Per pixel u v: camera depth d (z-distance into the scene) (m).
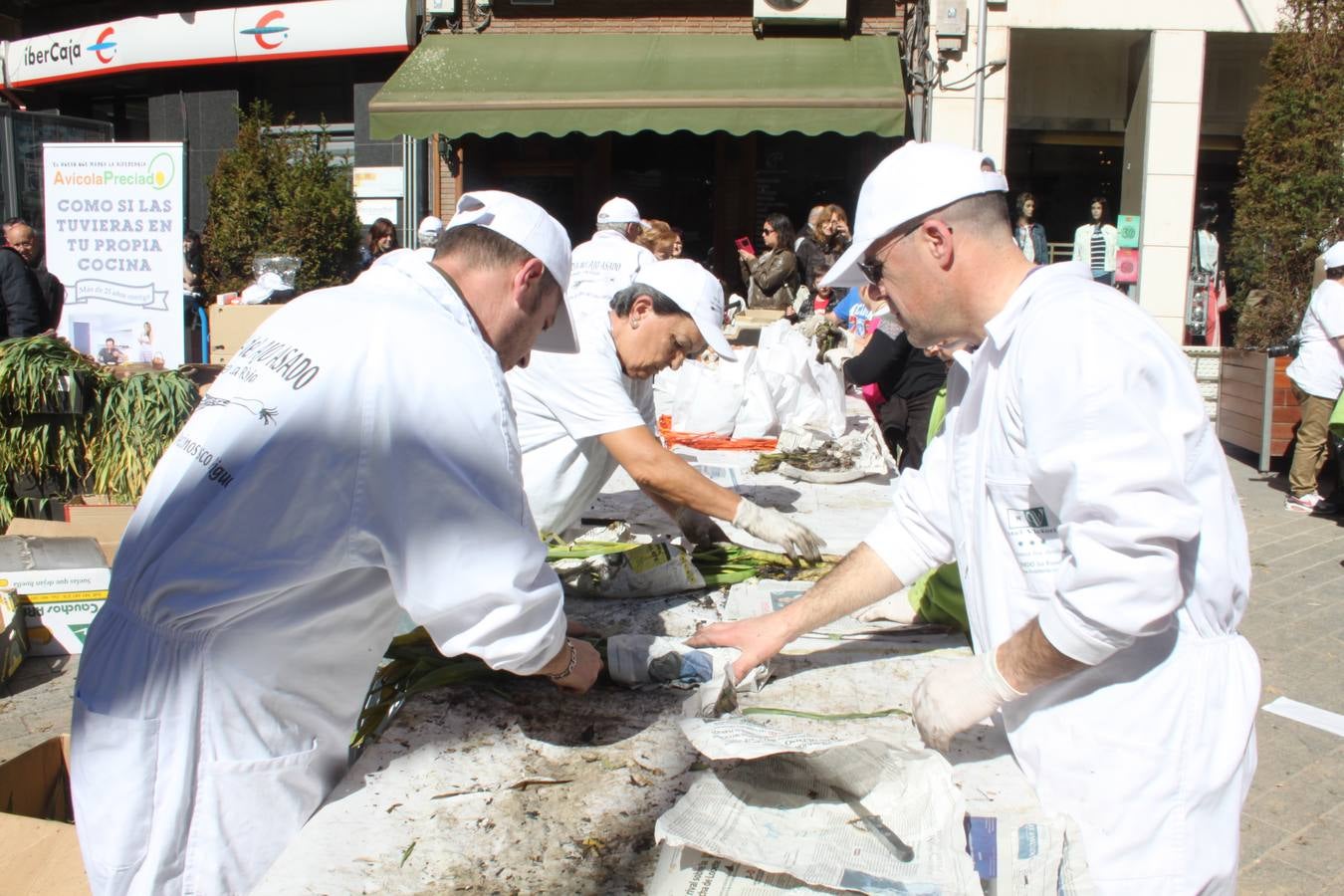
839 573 2.10
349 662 1.82
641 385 3.01
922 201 1.55
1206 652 1.55
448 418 1.60
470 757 1.85
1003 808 1.58
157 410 5.34
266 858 1.77
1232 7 10.88
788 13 10.85
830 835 1.45
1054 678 1.51
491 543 1.61
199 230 13.89
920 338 1.68
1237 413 9.28
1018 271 1.58
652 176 12.21
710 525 3.03
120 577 1.73
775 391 5.23
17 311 7.79
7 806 2.54
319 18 12.43
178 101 13.72
